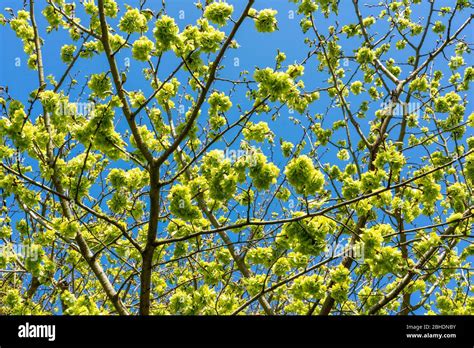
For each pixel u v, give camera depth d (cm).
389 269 453
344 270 548
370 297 689
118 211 538
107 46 477
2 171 554
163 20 467
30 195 536
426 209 699
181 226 558
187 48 497
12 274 745
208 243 695
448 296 745
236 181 458
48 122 607
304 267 571
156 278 750
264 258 575
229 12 457
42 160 527
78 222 567
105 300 636
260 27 459
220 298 569
